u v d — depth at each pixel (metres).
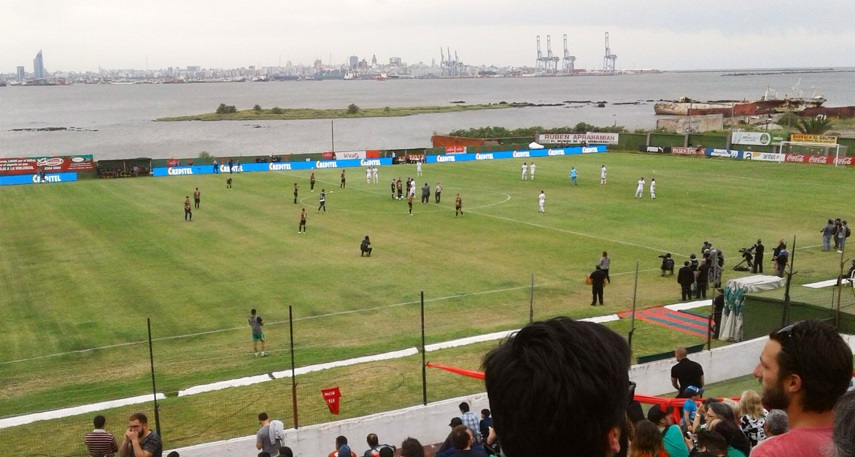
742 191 73.94
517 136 130.12
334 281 42.75
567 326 3.01
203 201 72.19
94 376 28.64
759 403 11.97
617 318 34.12
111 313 37.38
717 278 39.06
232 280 43.22
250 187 82.12
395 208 67.44
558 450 2.88
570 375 2.82
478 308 37.06
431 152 106.38
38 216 64.81
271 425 18.62
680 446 10.21
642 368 22.41
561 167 97.19
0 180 86.62
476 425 16.72
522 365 2.89
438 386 25.38
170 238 54.97
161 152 159.38
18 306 38.97
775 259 42.28
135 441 12.61
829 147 93.94
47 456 20.70
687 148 107.69
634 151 113.75
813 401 3.94
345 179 86.62
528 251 49.75
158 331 34.44
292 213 65.19
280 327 34.69
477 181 85.19
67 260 48.62
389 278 43.25
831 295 29.06
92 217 64.00
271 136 194.00
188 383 26.94
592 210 65.00
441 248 50.91
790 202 67.19
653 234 54.53
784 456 3.79
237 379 27.11
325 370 27.56
